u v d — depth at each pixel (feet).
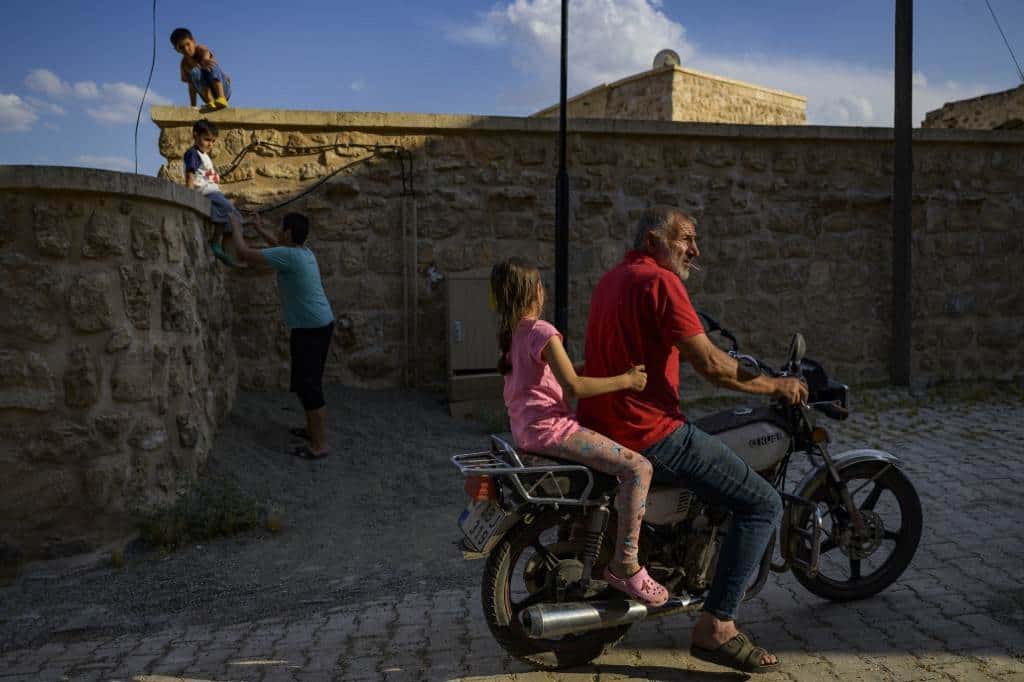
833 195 31.94
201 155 23.54
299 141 27.73
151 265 17.99
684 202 30.81
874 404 29.25
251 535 17.90
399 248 28.60
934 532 15.71
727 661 10.32
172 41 26.66
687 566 10.90
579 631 10.72
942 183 33.12
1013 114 45.62
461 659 11.28
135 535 17.37
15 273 16.29
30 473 16.37
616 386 9.71
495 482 10.07
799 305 32.09
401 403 27.71
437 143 28.66
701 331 9.90
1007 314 34.06
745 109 61.57
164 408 18.35
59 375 16.60
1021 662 10.44
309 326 22.36
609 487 10.33
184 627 13.32
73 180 16.39
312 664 11.37
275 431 24.29
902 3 31.01
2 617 14.01
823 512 12.48
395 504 19.76
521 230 29.50
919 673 10.25
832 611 12.28
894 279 32.22
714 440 10.30
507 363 10.40
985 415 27.35
